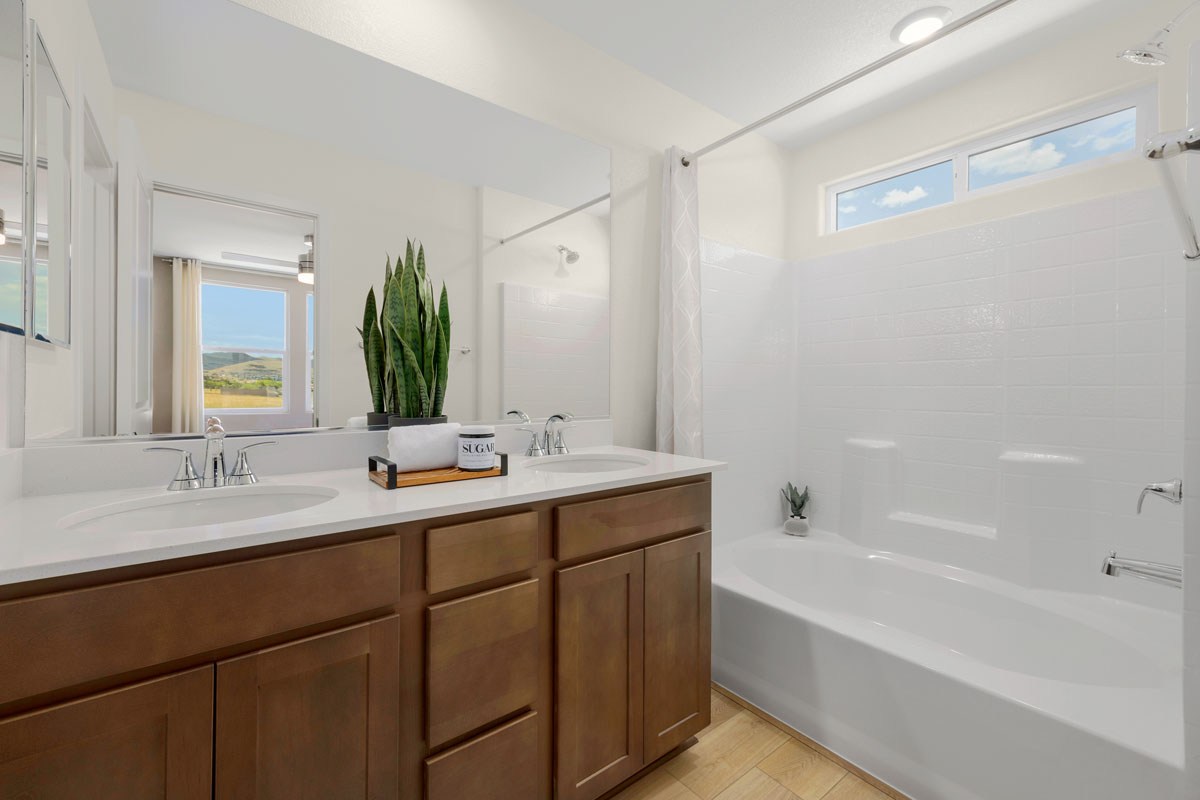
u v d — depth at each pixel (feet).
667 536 4.76
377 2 5.06
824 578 7.95
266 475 4.34
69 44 3.70
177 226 4.08
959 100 7.54
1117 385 6.14
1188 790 3.32
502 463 4.41
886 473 7.97
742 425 8.54
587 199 6.63
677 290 7.10
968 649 6.55
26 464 3.41
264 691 2.68
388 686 3.11
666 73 7.27
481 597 3.51
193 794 2.49
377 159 5.04
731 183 8.50
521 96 6.03
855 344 8.60
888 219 8.29
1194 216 3.49
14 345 3.37
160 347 4.00
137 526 3.33
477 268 5.67
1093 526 6.21
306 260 4.64
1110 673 5.29
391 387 5.03
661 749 4.61
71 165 3.70
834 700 5.17
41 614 2.15
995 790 4.11
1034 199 6.85
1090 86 6.40
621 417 7.04
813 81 7.46
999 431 7.03
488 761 3.54
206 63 4.23
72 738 2.20
